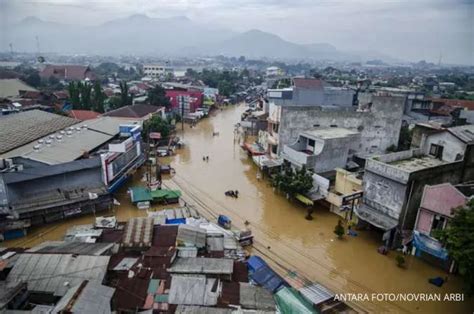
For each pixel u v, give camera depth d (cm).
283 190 3728
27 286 1888
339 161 4006
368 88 8819
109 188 3422
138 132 4562
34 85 11512
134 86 11162
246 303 1903
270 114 5134
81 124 4875
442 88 13638
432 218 2559
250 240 2894
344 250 2862
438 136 3291
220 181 4459
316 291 2170
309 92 5847
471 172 3148
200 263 2189
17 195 2950
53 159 3322
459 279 2498
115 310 1794
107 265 2041
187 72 19138
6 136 3888
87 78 13412
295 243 2959
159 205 3631
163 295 1917
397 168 2758
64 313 1561
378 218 2908
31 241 2820
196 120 8400
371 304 2233
